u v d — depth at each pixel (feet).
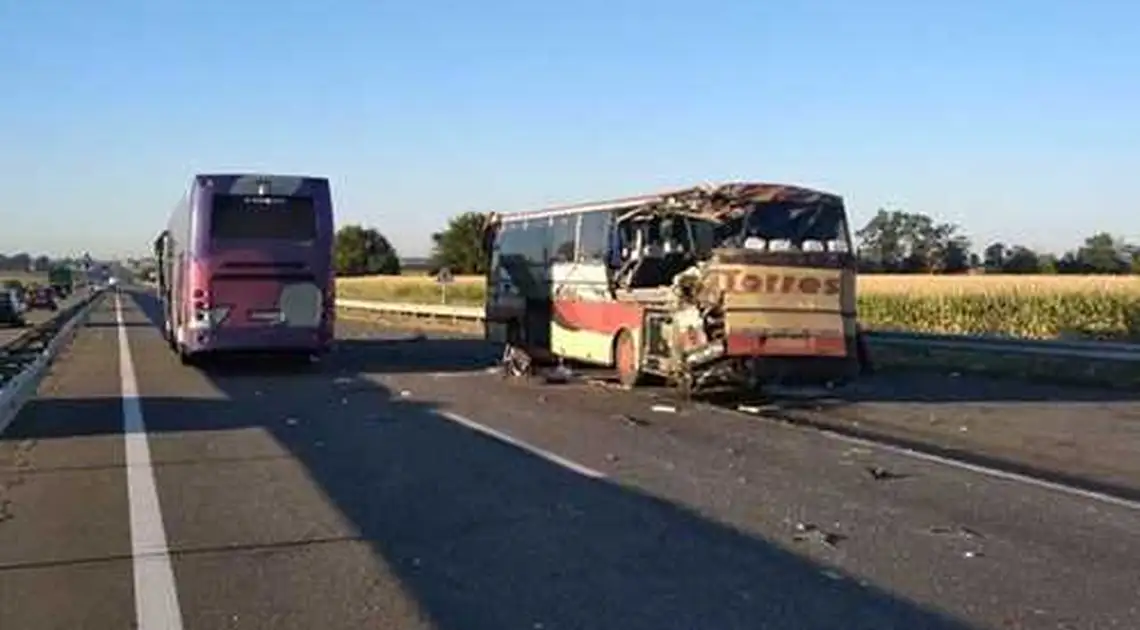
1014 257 229.45
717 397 59.31
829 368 54.75
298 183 76.33
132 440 43.78
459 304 187.01
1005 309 111.65
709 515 29.50
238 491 33.17
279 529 28.14
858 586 22.68
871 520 28.89
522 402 58.23
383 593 22.43
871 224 201.36
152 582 23.32
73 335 131.85
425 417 51.42
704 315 54.75
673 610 21.09
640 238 62.95
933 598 21.84
